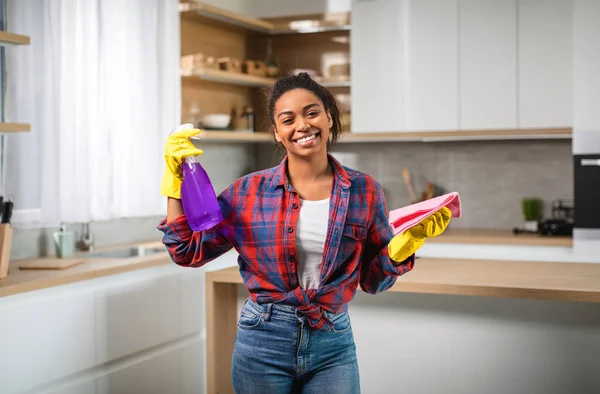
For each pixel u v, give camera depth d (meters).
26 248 3.41
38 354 2.73
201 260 1.96
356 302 2.97
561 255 4.40
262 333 1.95
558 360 2.69
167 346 3.51
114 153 3.93
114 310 3.11
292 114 1.88
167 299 3.45
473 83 4.81
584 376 2.66
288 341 1.92
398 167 5.45
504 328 2.75
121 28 3.92
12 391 2.62
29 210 3.32
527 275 2.80
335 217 1.90
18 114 3.26
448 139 5.14
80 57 3.59
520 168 5.14
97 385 3.03
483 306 2.77
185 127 1.89
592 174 4.37
